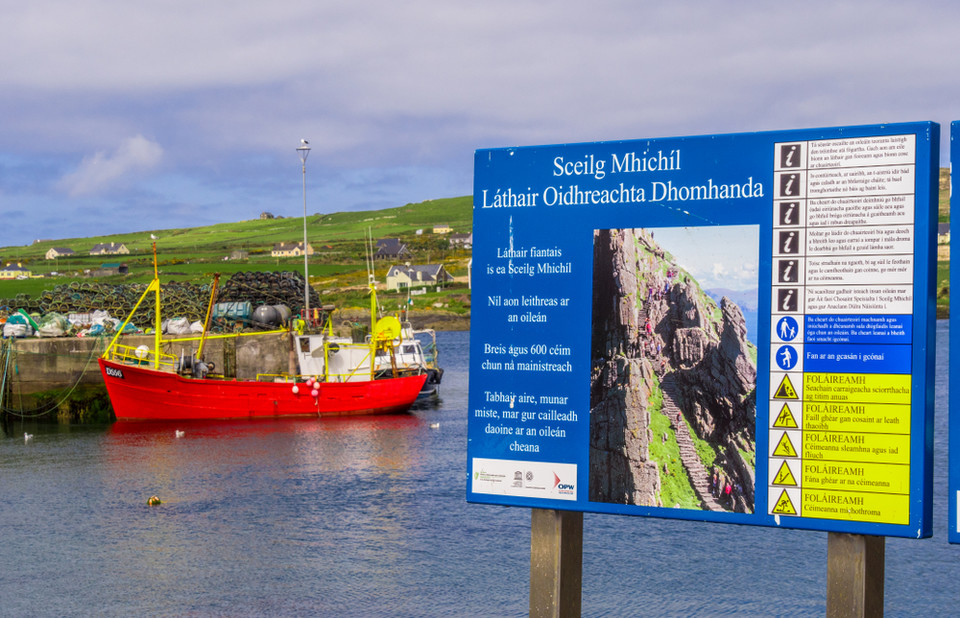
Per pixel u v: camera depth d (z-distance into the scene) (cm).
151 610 2217
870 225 1148
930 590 2367
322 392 5397
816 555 2686
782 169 1193
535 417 1335
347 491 3525
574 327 1314
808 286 1180
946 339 11381
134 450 4391
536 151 1329
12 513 3191
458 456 4256
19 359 5412
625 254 1283
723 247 1227
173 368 5347
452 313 19662
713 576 2492
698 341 1249
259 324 6150
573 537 1364
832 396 1170
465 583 2422
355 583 2425
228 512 3206
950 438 1149
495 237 1352
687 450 1255
